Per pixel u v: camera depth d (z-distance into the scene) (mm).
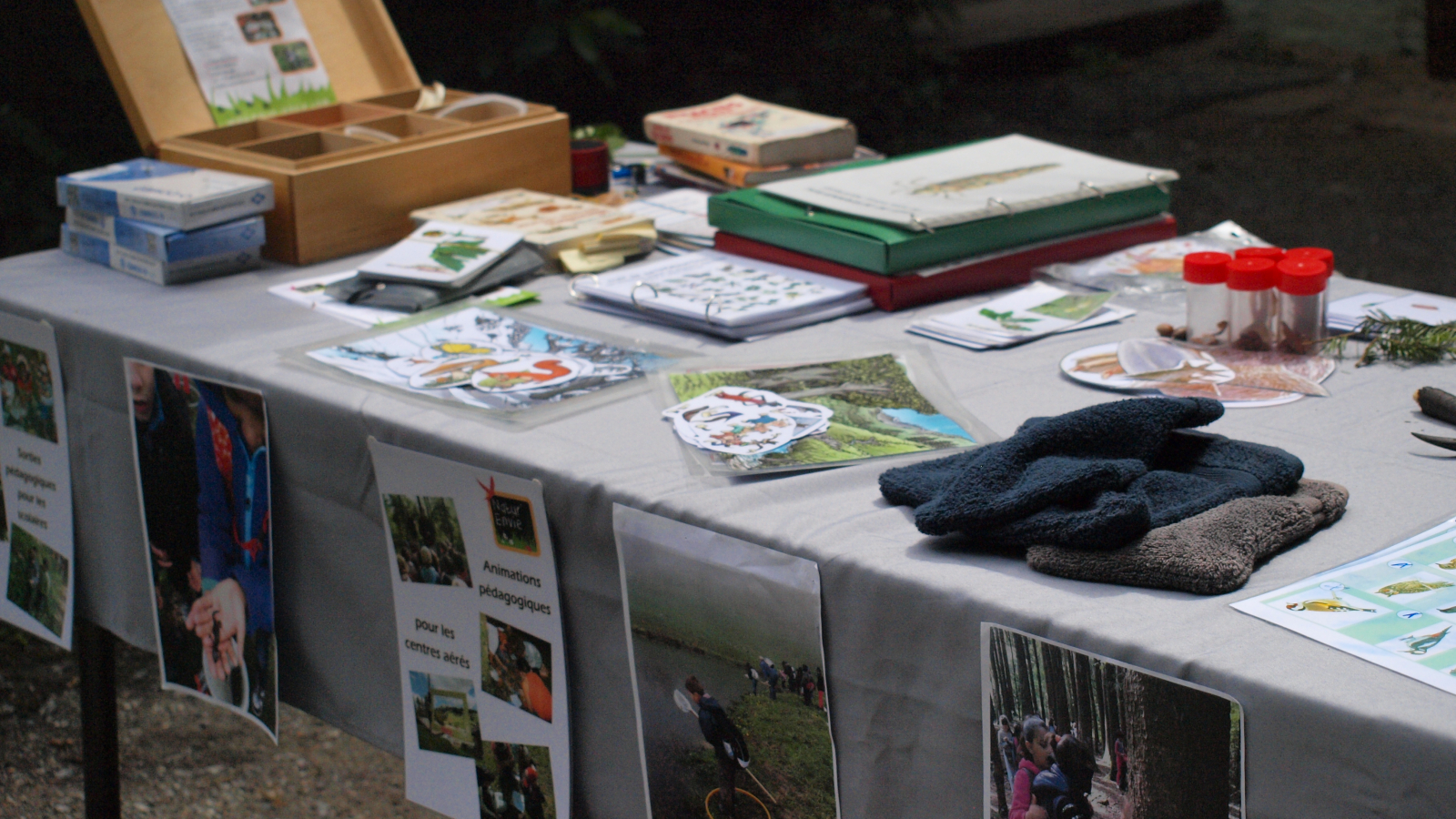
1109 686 1012
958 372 1732
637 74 7762
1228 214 6793
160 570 2002
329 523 1737
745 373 1733
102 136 5047
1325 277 1718
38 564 2242
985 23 11477
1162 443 1278
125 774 2951
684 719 1364
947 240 2086
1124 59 10430
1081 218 2254
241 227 2307
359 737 1805
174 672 2041
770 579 1242
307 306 2125
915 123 8539
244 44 2820
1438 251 6090
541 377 1737
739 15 8469
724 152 2779
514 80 6820
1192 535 1108
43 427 2156
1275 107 8945
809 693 1242
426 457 1553
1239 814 957
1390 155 7734
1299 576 1104
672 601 1335
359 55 3021
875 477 1383
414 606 1634
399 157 2496
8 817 2766
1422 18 11180
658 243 2439
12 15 4902
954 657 1120
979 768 1122
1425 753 862
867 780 1223
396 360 1819
